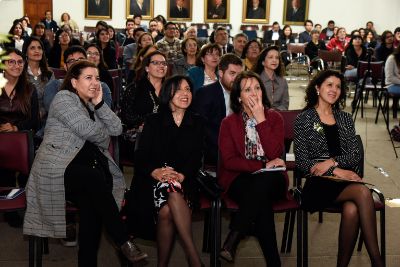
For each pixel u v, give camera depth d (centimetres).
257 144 304
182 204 272
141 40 703
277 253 278
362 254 327
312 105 323
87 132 284
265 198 279
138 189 292
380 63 728
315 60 1033
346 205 280
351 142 314
